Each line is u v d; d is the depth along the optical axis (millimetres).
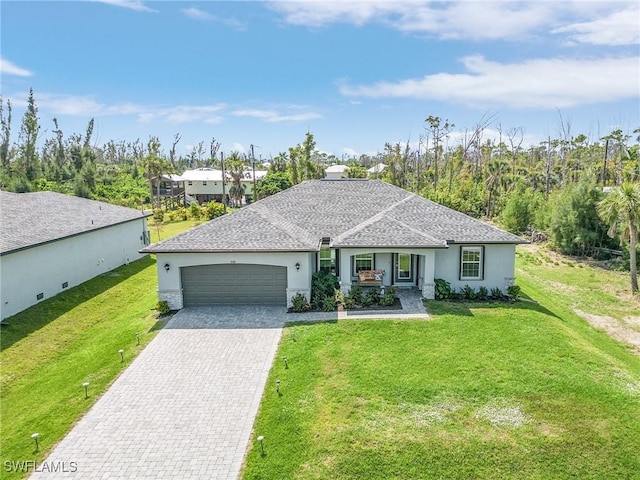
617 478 8953
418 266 20922
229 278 18875
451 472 9086
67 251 22875
